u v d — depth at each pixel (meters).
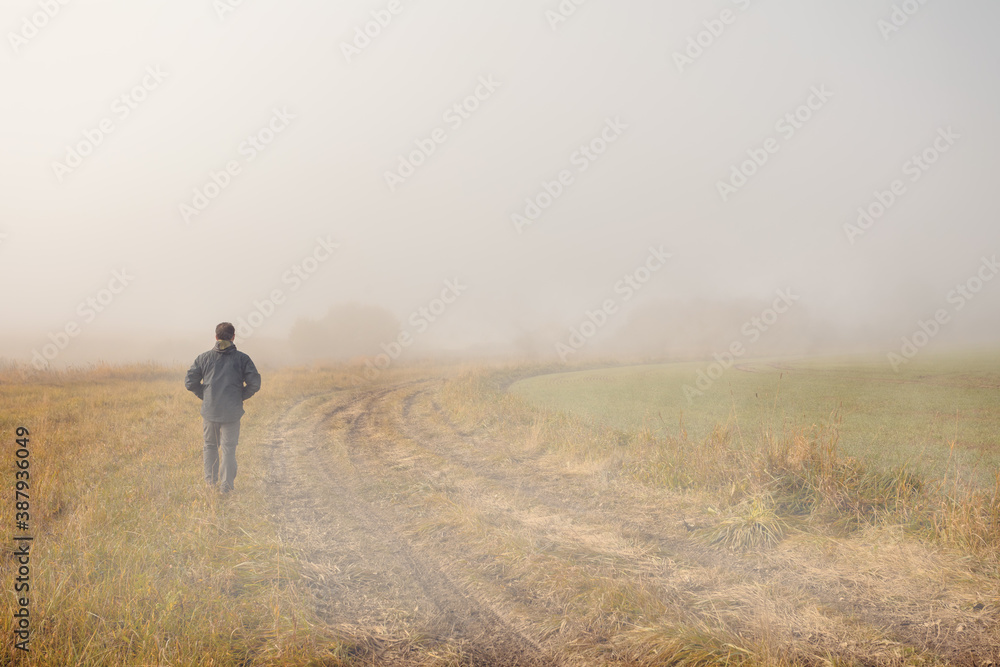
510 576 4.27
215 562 4.36
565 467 7.81
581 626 3.49
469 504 6.14
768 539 4.71
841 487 5.48
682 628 3.27
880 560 4.22
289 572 4.23
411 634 3.47
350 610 3.79
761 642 3.07
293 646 3.16
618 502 6.14
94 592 3.55
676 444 7.59
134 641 3.13
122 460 7.56
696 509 5.71
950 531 4.40
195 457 7.80
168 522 5.11
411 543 5.05
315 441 10.01
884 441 8.25
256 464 8.03
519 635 3.44
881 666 2.89
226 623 3.38
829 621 3.38
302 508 6.08
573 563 4.40
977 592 3.62
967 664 2.88
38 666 2.81
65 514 5.29
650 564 4.42
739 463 6.49
